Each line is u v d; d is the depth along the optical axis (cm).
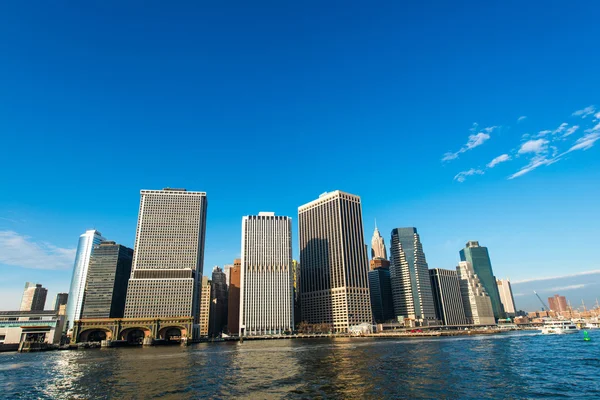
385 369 10162
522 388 7281
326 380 8475
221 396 6969
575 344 17438
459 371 9569
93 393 7506
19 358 16188
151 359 14650
